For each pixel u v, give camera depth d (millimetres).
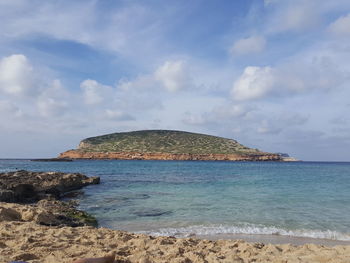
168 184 30609
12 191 17578
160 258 5977
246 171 58062
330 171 60812
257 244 7723
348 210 15391
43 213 10781
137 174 48000
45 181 25203
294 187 27047
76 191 25031
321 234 10797
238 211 15117
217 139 168750
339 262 5555
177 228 11617
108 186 29000
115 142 158625
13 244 6523
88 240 7285
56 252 5941
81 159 142875
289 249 7000
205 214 14375
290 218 13398
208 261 5871
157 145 154375
